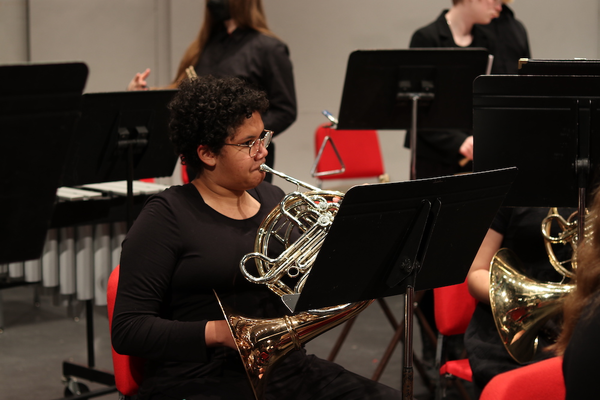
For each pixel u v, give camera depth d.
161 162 2.49
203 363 1.52
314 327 1.47
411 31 5.37
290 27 5.18
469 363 1.91
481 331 1.94
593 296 1.03
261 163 1.58
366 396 1.55
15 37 4.38
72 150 2.26
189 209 1.58
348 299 1.40
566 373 1.00
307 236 1.47
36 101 1.13
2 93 1.10
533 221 1.96
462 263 1.54
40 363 3.11
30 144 1.16
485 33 3.31
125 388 1.67
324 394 1.57
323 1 5.21
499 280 1.78
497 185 1.44
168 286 1.58
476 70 2.71
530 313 1.76
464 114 2.81
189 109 1.57
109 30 4.64
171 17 4.81
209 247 1.56
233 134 1.55
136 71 4.78
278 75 3.12
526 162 1.75
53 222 2.48
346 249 1.31
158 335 1.47
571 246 1.90
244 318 1.46
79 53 4.57
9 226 1.20
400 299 4.16
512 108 1.72
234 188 1.61
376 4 5.29
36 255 1.25
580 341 0.97
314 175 3.13
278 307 1.66
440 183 1.34
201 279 1.56
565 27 5.46
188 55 3.28
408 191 1.31
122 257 1.54
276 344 1.44
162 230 1.54
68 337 3.46
